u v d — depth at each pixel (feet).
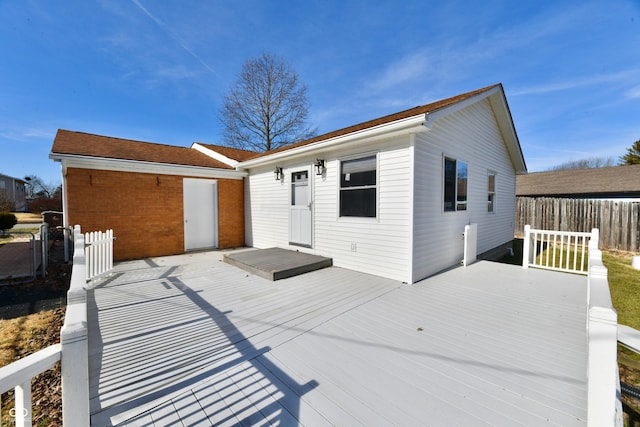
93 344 8.90
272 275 16.35
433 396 6.43
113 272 18.53
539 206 40.47
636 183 43.21
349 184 19.06
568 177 54.80
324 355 8.23
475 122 22.98
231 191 29.30
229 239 29.14
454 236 20.39
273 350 8.52
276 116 66.23
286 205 24.50
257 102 64.59
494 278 16.89
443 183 18.58
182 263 21.40
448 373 7.33
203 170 26.50
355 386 6.80
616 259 28.02
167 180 24.80
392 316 11.16
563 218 38.11
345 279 16.65
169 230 24.94
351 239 18.93
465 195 21.88
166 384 6.88
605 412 4.51
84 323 4.34
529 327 10.12
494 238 28.58
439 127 18.06
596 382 4.58
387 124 15.08
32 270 18.66
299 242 23.18
